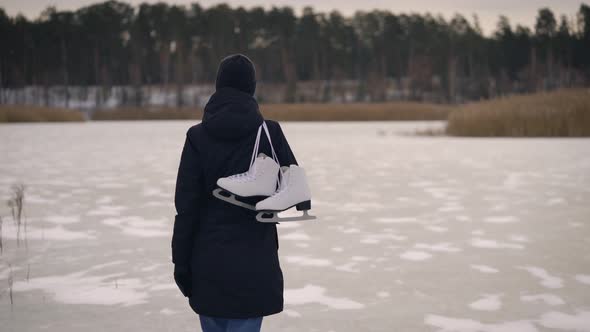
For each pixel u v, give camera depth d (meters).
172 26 112.19
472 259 5.38
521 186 10.36
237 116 2.47
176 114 68.25
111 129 39.09
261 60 116.81
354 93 118.25
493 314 3.90
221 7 116.19
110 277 4.83
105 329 3.65
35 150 19.75
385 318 3.84
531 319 3.80
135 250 5.77
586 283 4.59
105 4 116.25
